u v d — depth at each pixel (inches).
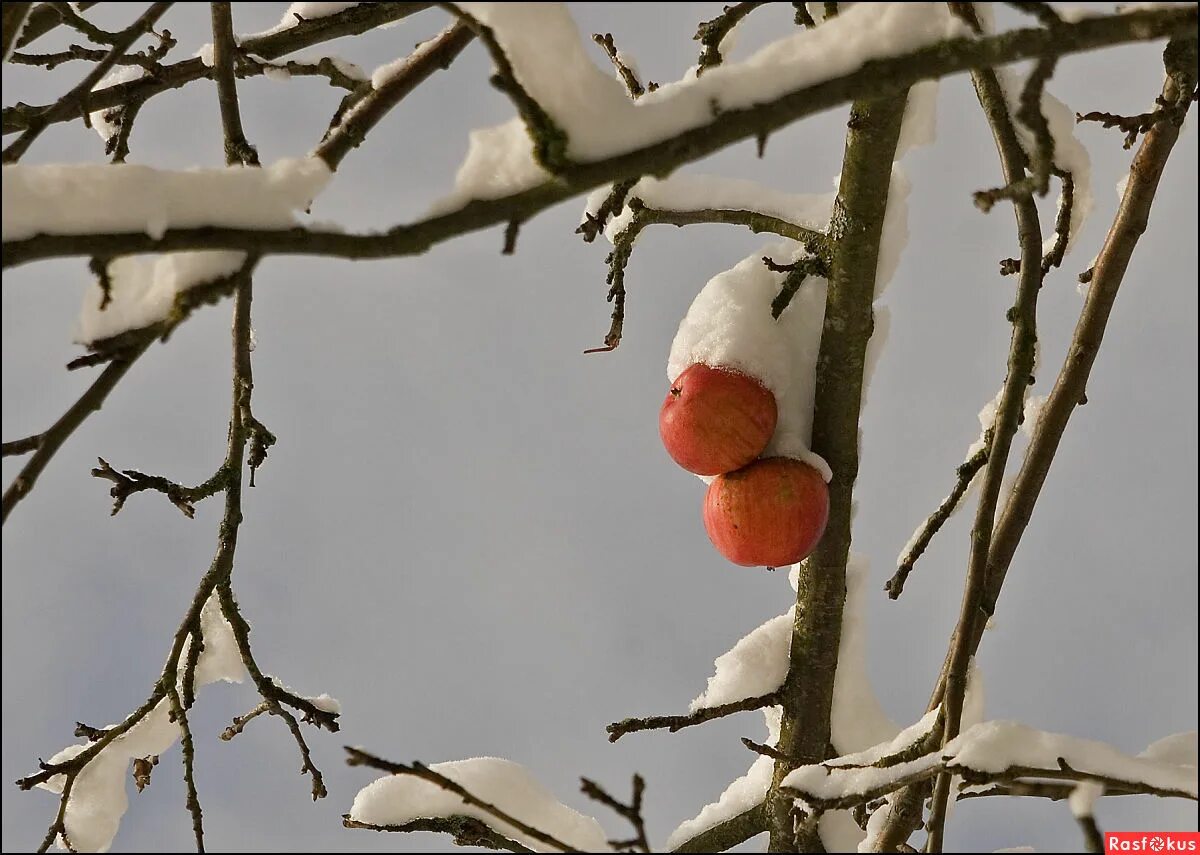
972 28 139.3
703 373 211.0
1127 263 220.1
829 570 217.6
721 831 235.6
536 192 129.0
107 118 264.2
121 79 256.1
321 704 226.4
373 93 180.2
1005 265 235.6
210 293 142.3
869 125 187.0
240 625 215.3
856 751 234.4
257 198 129.7
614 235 246.1
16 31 151.3
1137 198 214.8
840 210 199.3
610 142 125.6
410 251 131.8
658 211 232.7
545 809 215.2
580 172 126.0
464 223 130.3
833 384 208.1
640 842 149.8
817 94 126.3
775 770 225.8
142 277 149.8
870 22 127.5
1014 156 191.8
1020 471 225.3
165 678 206.5
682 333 221.5
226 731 233.3
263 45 233.8
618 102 125.7
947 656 216.2
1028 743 152.7
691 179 234.4
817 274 206.4
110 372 150.4
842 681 237.3
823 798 169.3
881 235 198.7
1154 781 144.6
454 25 183.6
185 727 203.6
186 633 208.4
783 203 231.1
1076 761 150.0
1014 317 190.7
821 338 211.6
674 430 209.6
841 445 211.8
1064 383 223.5
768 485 204.7
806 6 211.3
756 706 223.0
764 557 207.9
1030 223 191.2
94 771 221.6
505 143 132.0
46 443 145.8
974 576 175.9
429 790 214.8
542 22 119.0
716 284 221.0
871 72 126.0
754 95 127.3
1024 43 122.8
